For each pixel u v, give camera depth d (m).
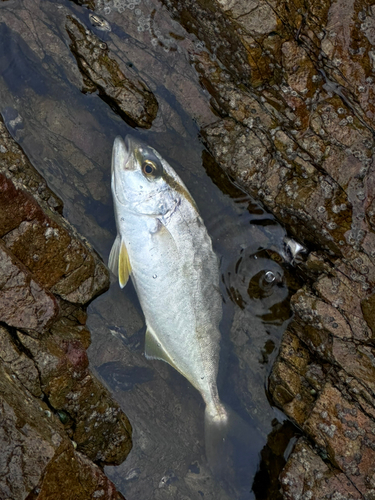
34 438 0.63
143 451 0.75
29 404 0.66
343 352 0.75
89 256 0.74
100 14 0.77
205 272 0.77
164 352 0.77
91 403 0.70
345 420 0.73
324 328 0.76
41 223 0.70
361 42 0.75
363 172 0.75
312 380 0.76
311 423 0.73
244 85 0.77
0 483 0.62
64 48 0.77
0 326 0.67
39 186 0.75
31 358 0.68
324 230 0.76
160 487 0.75
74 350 0.71
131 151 0.75
